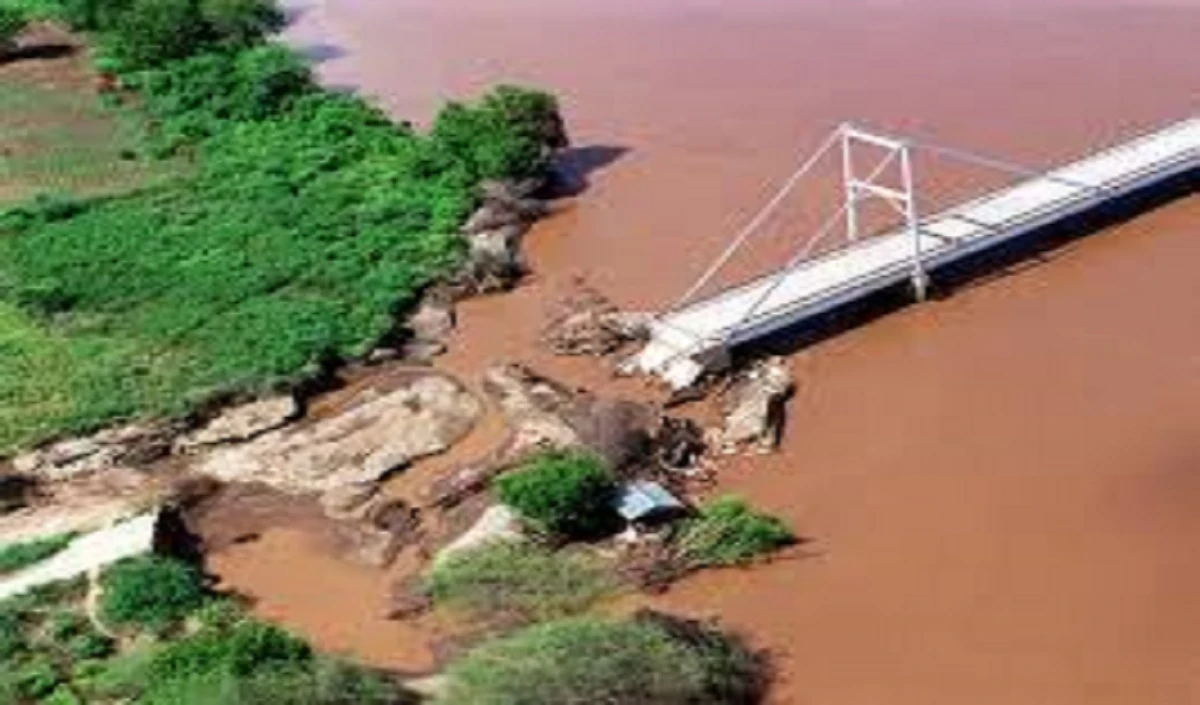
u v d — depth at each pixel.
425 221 67.38
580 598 47.00
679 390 55.75
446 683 42.97
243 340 60.16
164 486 53.88
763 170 70.88
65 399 57.75
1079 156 69.25
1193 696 41.72
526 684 41.31
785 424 54.31
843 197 67.81
